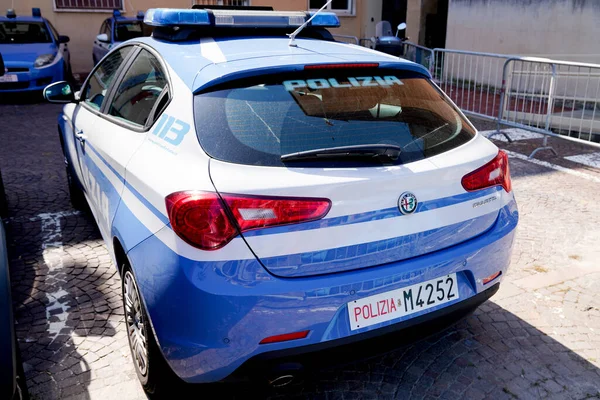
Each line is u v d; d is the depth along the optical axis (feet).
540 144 23.24
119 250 8.62
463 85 28.27
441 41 44.62
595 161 20.53
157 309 6.87
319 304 6.60
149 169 7.38
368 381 8.68
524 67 30.63
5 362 6.14
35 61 33.09
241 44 8.93
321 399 8.29
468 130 8.52
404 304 7.20
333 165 6.74
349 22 51.70
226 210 6.31
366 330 6.95
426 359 9.21
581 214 15.39
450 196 7.40
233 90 7.35
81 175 12.74
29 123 28.07
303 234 6.46
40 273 12.32
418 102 8.23
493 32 35.04
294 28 10.48
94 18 44.39
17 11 42.22
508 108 23.56
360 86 7.90
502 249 8.13
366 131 7.36
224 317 6.38
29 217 15.61
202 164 6.69
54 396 8.39
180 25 9.29
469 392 8.43
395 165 7.07
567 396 8.34
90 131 11.00
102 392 8.48
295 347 6.70
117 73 10.93
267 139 6.86
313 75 7.77
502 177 8.21
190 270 6.40
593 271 12.10
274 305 6.42
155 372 7.68
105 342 9.78
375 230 6.82
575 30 29.99
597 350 9.43
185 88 7.68
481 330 10.00
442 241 7.41
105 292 11.51
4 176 19.42
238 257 6.32
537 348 9.48
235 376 6.84
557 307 10.71
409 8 44.62
